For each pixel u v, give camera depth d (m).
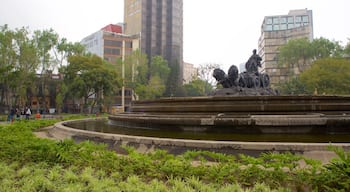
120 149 7.32
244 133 9.34
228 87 17.78
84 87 41.00
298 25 87.56
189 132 9.99
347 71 41.00
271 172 4.48
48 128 13.54
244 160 5.02
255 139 8.06
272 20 89.00
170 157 5.58
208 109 10.87
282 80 80.50
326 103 10.25
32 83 42.75
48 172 5.22
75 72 41.78
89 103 48.00
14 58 35.66
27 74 38.12
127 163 5.37
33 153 6.05
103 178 4.91
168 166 5.02
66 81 44.00
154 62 68.31
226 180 4.57
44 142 6.59
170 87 68.50
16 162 5.81
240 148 6.13
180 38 96.19
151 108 13.16
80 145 6.48
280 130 9.12
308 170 4.50
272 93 18.73
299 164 5.00
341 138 8.09
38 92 51.06
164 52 92.31
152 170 5.00
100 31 74.56
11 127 11.04
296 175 4.48
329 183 3.98
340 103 10.35
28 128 11.71
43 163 5.67
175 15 94.44
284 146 5.88
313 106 10.04
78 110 57.28
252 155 6.00
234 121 9.31
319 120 8.88
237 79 17.75
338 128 9.03
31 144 6.36
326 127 9.02
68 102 56.88
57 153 5.87
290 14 92.06
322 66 42.62
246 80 18.62
